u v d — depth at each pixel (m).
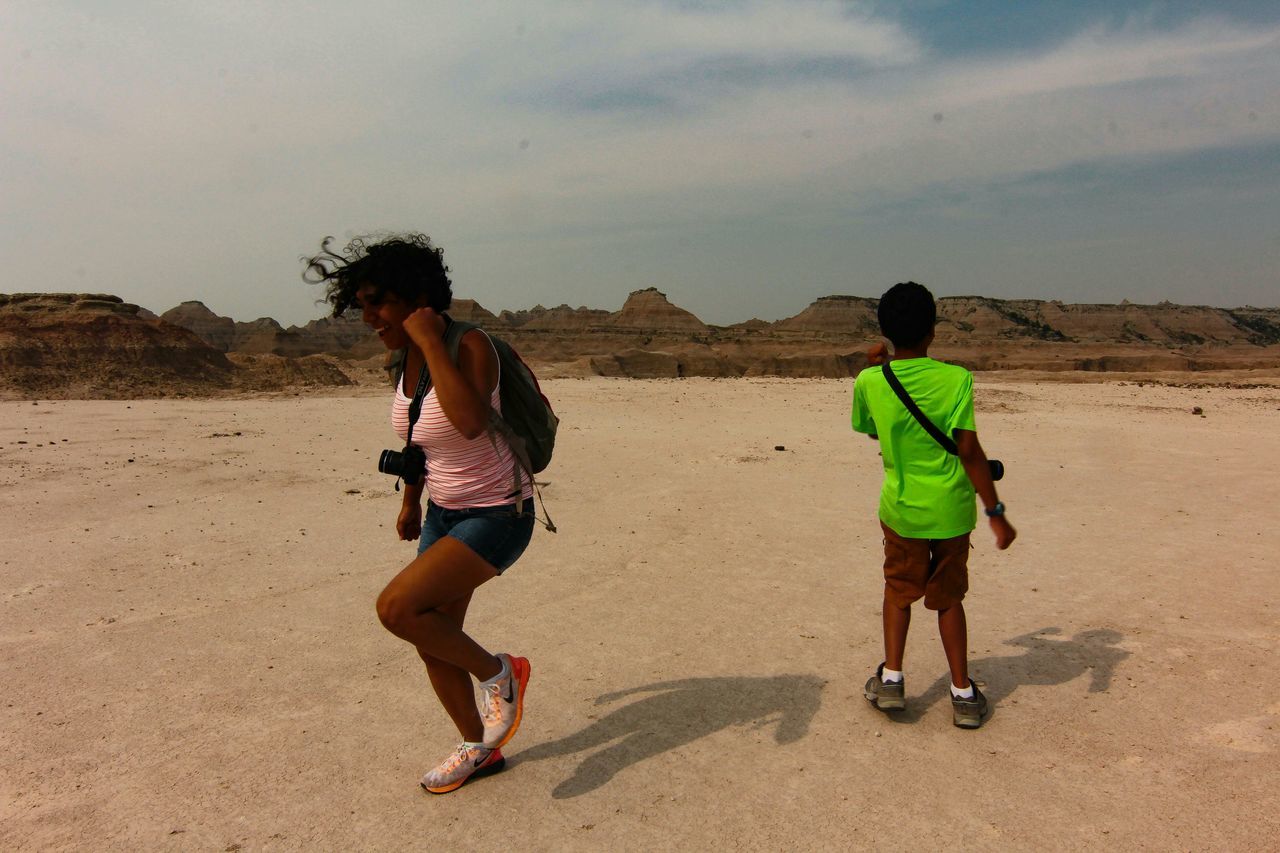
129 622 4.46
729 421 14.62
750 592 4.92
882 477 8.88
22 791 2.78
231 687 3.62
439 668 2.74
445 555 2.58
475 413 2.40
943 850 2.39
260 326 132.38
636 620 4.45
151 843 2.48
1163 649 3.94
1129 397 20.19
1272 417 15.59
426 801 2.71
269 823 2.58
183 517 7.07
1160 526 6.57
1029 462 10.02
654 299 156.00
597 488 8.25
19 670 3.83
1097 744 3.03
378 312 2.59
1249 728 3.12
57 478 9.02
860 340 127.44
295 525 6.77
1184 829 2.47
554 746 3.09
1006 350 131.00
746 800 2.68
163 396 23.75
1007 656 3.92
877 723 3.23
